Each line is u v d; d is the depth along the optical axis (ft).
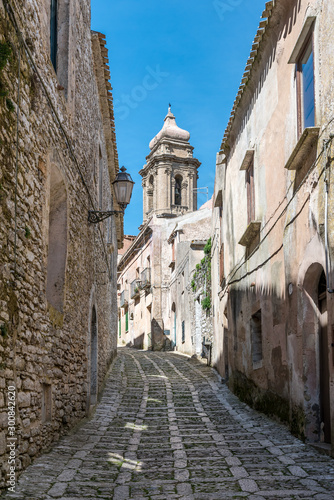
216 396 43.34
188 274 83.66
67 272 26.84
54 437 24.03
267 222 33.19
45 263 21.59
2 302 15.81
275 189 31.30
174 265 102.17
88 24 36.01
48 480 17.85
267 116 33.14
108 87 44.55
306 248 24.97
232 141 45.62
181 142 158.81
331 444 21.65
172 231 105.40
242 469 20.30
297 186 26.53
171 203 153.28
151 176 159.33
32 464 19.43
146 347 111.24
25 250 18.63
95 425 30.55
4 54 16.20
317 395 24.95
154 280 108.47
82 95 32.58
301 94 26.45
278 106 30.53
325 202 21.97
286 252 28.37
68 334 27.22
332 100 21.61
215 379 52.80
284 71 29.25
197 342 75.31
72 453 22.71
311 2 24.48
